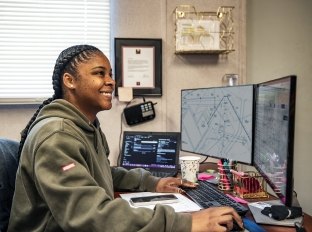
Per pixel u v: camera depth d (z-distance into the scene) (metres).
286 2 2.27
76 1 2.16
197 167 1.63
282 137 0.96
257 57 2.30
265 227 1.02
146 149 1.95
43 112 1.09
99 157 1.18
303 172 2.19
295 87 0.87
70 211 0.86
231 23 2.24
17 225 1.05
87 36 2.18
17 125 2.09
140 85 2.17
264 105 1.21
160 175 1.80
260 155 1.26
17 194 1.04
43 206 1.01
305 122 2.20
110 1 2.16
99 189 0.90
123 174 1.54
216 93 1.61
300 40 2.26
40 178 0.90
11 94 2.11
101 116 2.15
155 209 0.90
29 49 2.13
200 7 2.21
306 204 2.18
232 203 1.21
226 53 2.25
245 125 1.41
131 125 2.18
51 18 2.14
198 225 0.88
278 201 1.27
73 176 0.90
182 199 1.32
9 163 1.20
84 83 1.12
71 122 1.05
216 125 1.62
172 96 2.22
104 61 1.16
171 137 1.94
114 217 0.85
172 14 2.20
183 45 2.15
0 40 2.09
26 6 2.11
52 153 0.92
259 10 2.30
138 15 2.17
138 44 2.16
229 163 1.51
